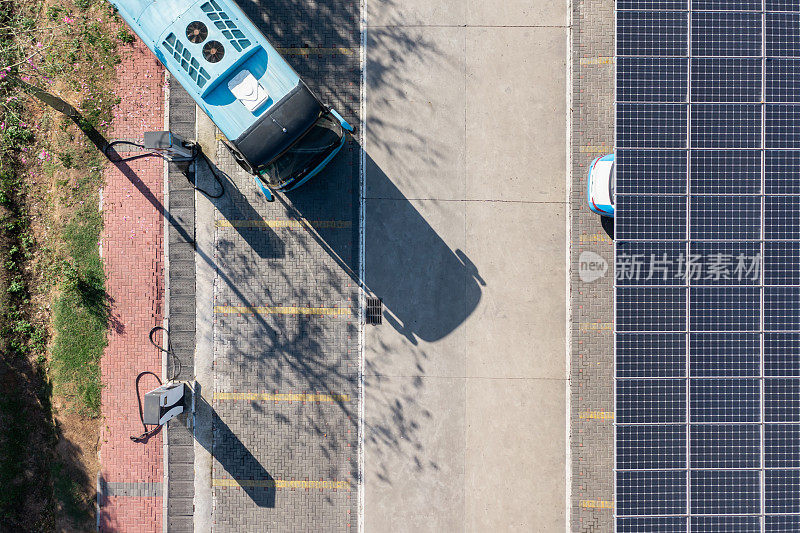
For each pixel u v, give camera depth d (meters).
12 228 13.34
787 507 10.55
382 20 13.38
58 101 12.40
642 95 10.76
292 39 13.37
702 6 10.64
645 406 10.80
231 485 13.27
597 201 12.32
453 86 13.38
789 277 10.55
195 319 13.32
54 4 13.32
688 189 10.65
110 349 13.32
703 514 10.66
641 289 10.74
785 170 10.54
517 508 13.20
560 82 13.35
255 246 13.41
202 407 13.26
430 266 13.41
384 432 13.26
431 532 13.18
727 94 10.63
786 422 10.55
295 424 13.27
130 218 13.40
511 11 13.36
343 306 13.35
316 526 13.20
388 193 13.43
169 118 13.31
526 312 13.34
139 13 11.38
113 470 13.26
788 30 10.53
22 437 13.25
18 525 13.23
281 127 11.13
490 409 13.27
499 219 13.41
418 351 13.33
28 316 13.34
